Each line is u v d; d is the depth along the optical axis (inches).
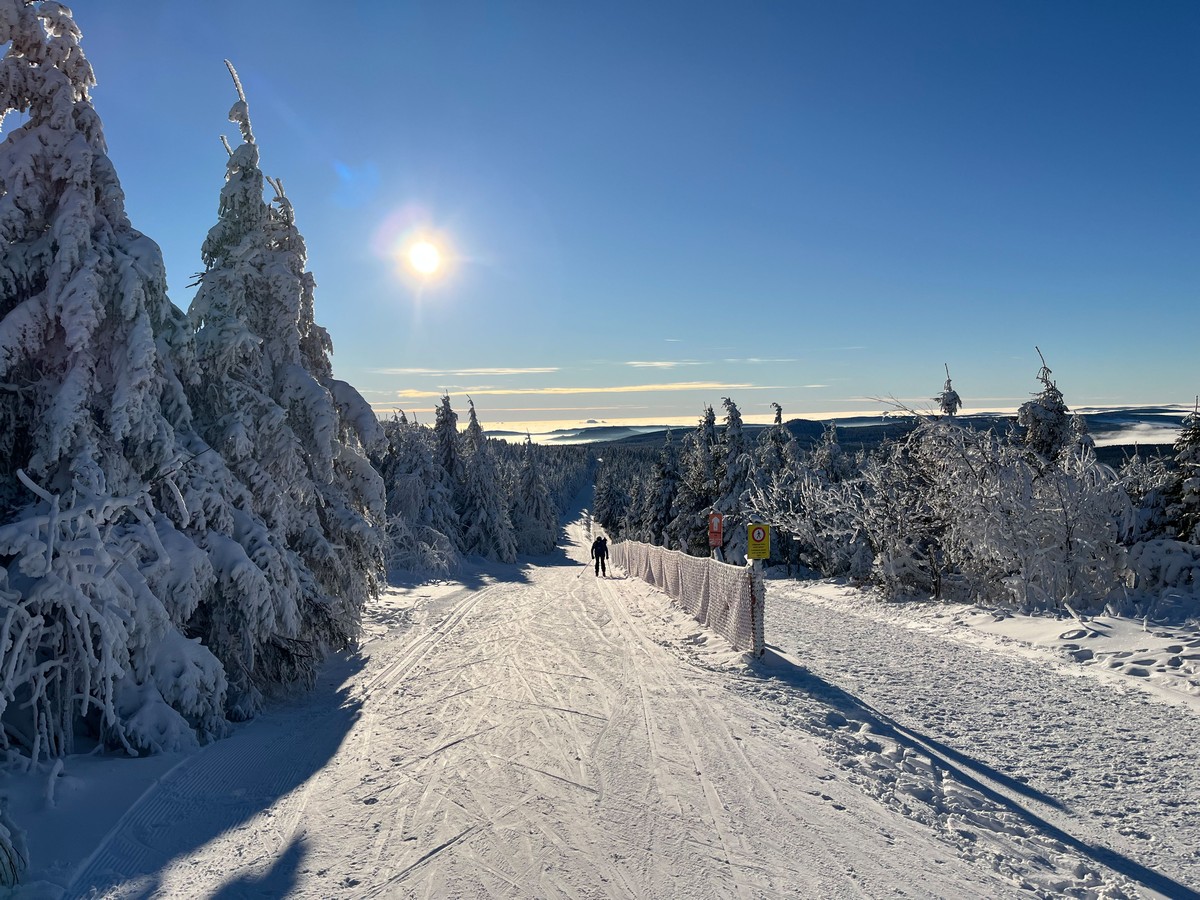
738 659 431.5
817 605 741.3
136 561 315.9
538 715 327.9
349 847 209.2
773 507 1095.0
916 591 761.0
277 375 481.1
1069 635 479.5
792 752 276.5
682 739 291.1
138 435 324.2
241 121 466.6
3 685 258.5
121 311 315.0
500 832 212.5
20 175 309.7
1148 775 260.5
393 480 1667.1
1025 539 605.0
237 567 354.0
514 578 1226.6
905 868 191.3
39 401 318.7
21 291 330.3
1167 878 193.5
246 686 370.9
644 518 2122.3
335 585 492.7
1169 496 581.3
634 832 210.5
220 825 233.1
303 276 514.3
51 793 240.8
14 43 325.7
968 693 367.6
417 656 490.0
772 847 201.3
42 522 275.4
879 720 323.9
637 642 506.3
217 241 463.5
